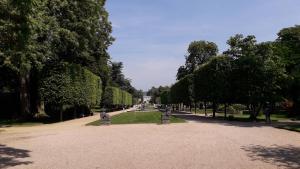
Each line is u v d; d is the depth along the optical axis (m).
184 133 26.42
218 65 50.00
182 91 82.81
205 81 55.22
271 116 56.25
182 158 15.43
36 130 31.00
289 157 15.78
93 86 54.75
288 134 25.91
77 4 43.91
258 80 42.53
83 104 48.41
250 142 21.03
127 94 132.50
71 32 42.50
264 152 17.19
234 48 47.00
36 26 19.34
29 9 17.25
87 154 16.67
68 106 46.38
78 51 48.69
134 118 47.16
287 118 50.84
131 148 18.59
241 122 39.94
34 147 19.30
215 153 16.81
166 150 17.78
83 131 29.05
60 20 43.16
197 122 39.28
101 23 51.47
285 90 47.16
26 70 36.03
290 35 56.41
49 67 43.00
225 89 46.94
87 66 62.50
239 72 44.19
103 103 87.19
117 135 25.36
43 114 48.47
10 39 18.34
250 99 42.81
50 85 41.81
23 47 18.86
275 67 42.31
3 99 49.88
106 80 83.44
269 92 42.56
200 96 58.75
